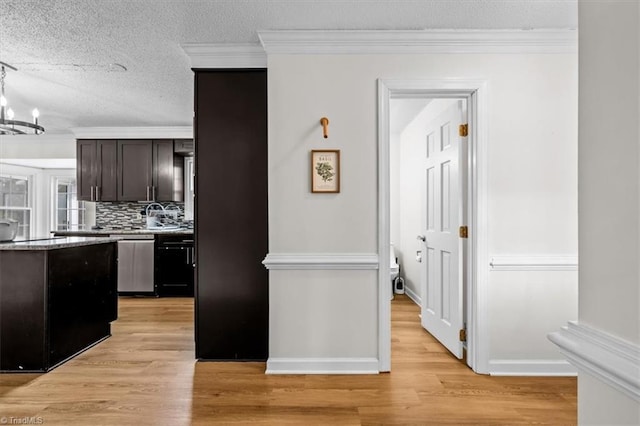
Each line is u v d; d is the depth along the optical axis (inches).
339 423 70.7
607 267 28.7
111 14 82.4
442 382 87.7
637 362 25.3
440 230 113.0
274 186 93.8
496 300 92.7
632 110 26.5
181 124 183.8
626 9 27.1
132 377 90.4
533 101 92.7
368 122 93.4
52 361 95.3
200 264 101.1
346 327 93.4
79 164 193.3
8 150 202.2
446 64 93.0
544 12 83.3
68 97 138.8
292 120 93.6
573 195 93.0
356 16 84.9
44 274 93.6
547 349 92.4
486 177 92.4
